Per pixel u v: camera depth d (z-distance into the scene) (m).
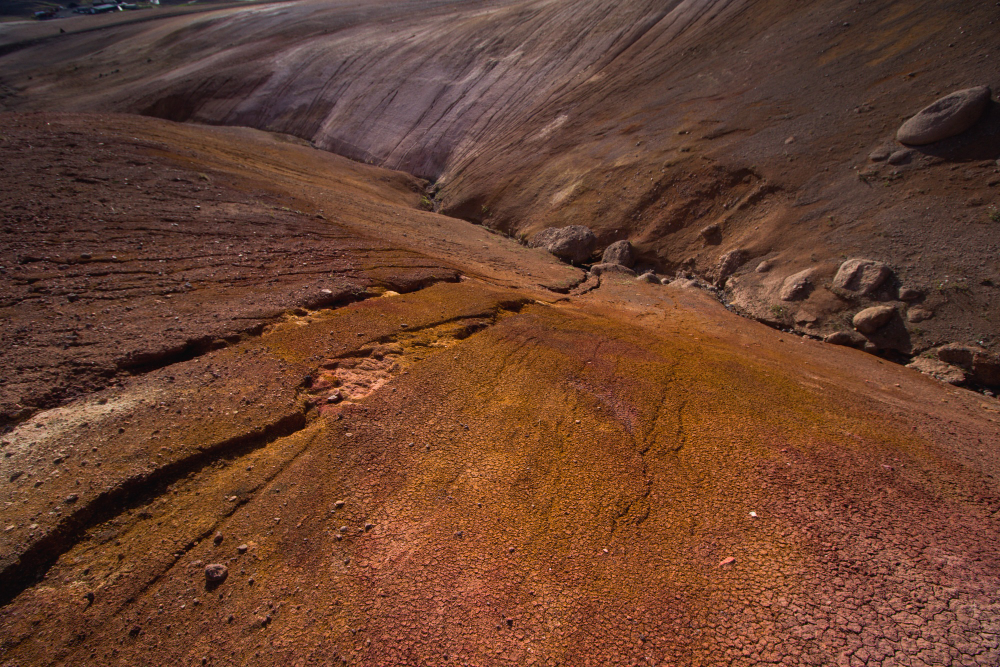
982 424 10.17
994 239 14.53
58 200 12.18
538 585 5.06
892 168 17.59
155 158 17.30
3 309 8.02
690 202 21.95
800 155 20.09
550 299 15.01
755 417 8.26
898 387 11.98
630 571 5.25
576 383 8.98
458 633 4.56
